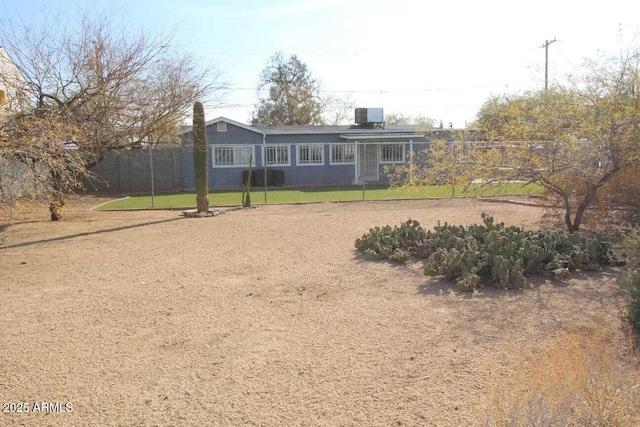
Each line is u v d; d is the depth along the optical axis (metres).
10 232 11.48
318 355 4.39
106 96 13.59
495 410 3.01
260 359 4.33
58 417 3.43
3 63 13.39
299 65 53.22
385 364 4.17
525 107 9.30
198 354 4.47
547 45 35.28
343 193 22.08
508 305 5.62
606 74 8.95
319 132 28.11
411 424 3.25
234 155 26.81
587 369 3.27
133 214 15.08
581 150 8.65
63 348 4.64
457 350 4.43
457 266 6.57
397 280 6.79
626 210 9.41
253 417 3.39
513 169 9.08
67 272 7.64
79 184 12.18
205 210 14.84
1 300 6.20
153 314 5.59
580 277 6.69
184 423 3.33
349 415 3.38
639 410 3.01
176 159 26.09
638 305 4.57
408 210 14.91
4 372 4.13
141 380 3.97
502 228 8.37
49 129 9.38
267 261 8.21
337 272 7.35
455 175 9.48
